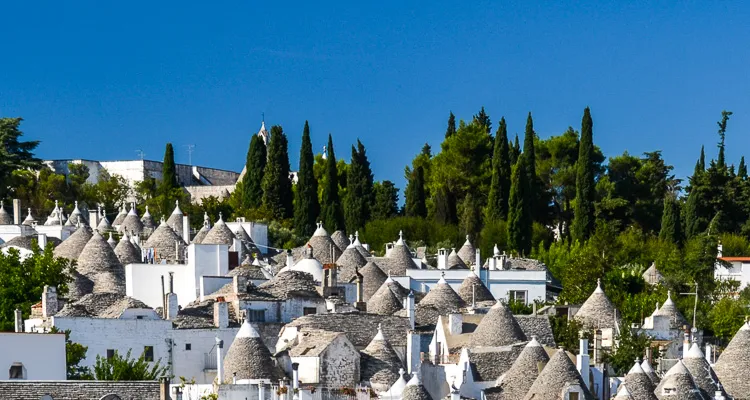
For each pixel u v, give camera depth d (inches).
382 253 7534.5
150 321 4963.1
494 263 7047.2
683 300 7017.7
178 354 4980.3
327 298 5526.6
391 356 4667.8
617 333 5639.8
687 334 5551.2
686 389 4419.3
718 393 4542.3
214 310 5113.2
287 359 4461.1
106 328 4901.6
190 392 4101.9
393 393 4229.8
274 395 4128.9
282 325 5187.0
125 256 6461.6
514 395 4392.2
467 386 4522.6
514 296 6761.8
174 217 7701.8
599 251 7652.6
